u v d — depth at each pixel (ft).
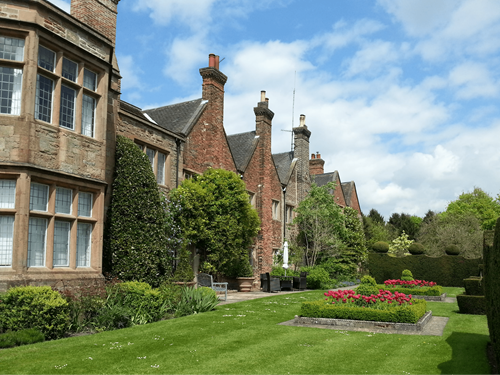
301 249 91.35
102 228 37.91
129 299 34.78
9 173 30.40
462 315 44.19
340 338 29.53
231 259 61.00
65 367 20.33
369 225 173.58
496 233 21.18
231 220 59.36
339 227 96.89
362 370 21.18
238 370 20.71
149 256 43.11
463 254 125.29
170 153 57.67
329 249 97.40
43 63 33.27
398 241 162.61
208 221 57.98
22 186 30.50
